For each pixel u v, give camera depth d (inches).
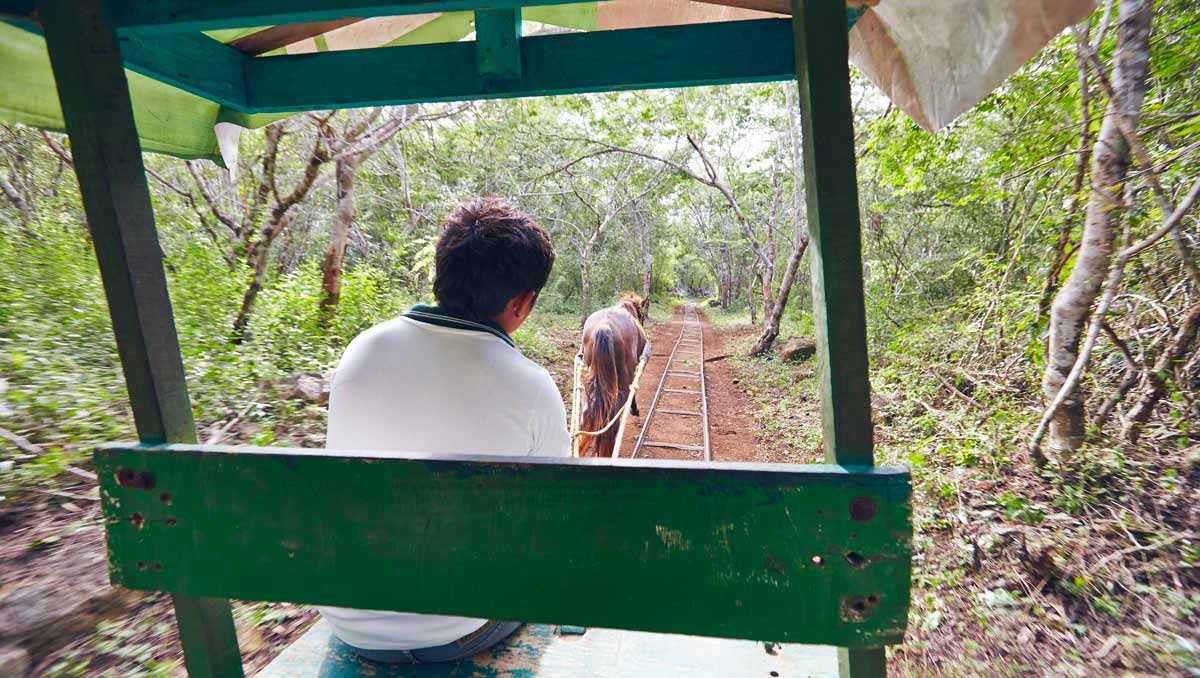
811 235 38.3
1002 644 111.8
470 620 54.6
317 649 59.6
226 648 48.7
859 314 35.4
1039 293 197.3
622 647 60.1
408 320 54.5
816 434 278.1
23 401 145.2
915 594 130.5
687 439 296.8
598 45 72.9
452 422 50.7
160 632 105.6
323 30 74.3
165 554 41.4
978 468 169.8
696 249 1390.3
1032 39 57.8
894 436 217.0
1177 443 147.2
